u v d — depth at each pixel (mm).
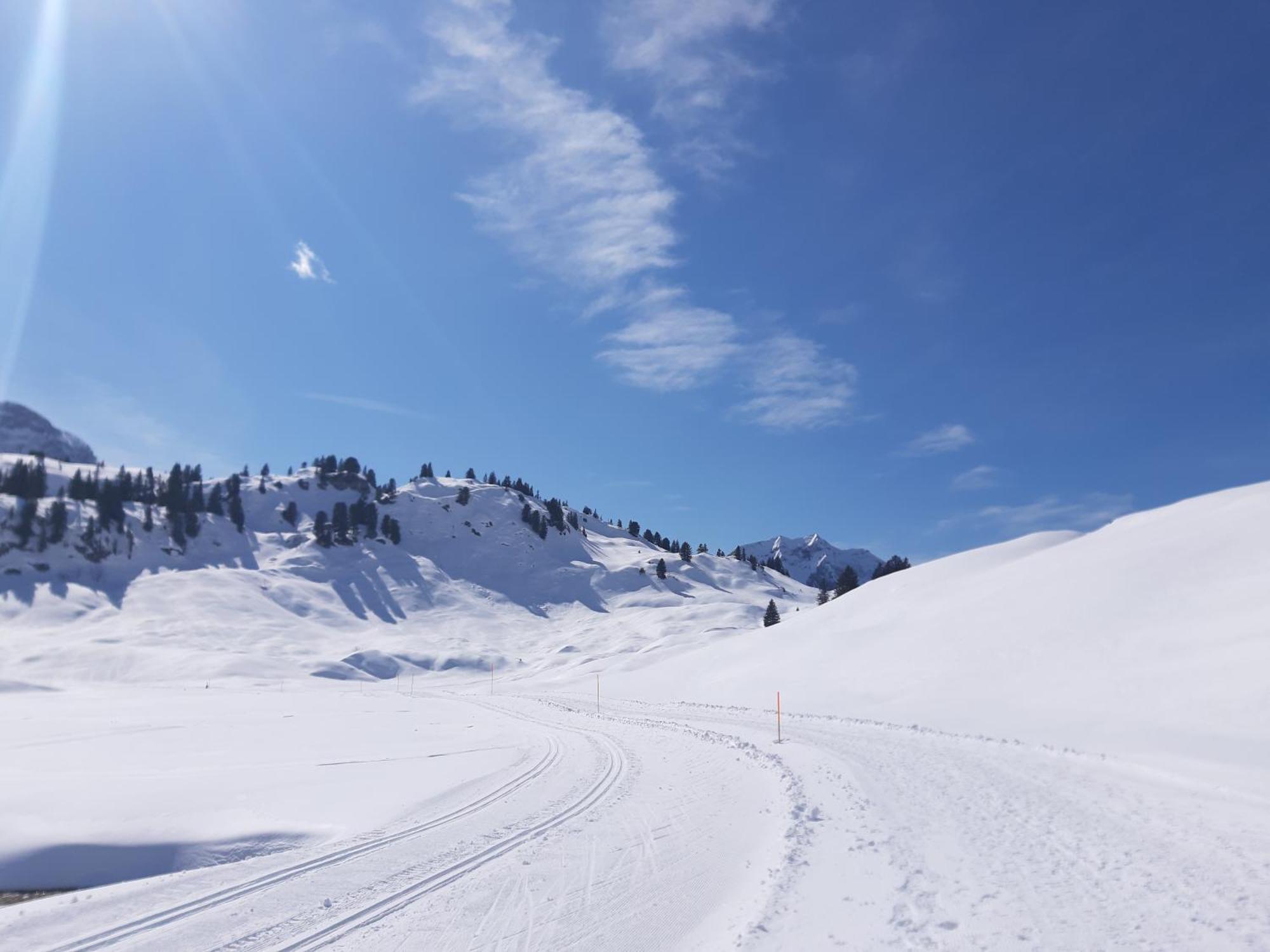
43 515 157000
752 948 7500
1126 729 20078
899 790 14594
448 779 20609
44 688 71625
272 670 98562
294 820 16625
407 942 8750
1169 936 6961
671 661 61125
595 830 13898
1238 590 27562
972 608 39188
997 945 7043
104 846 15352
